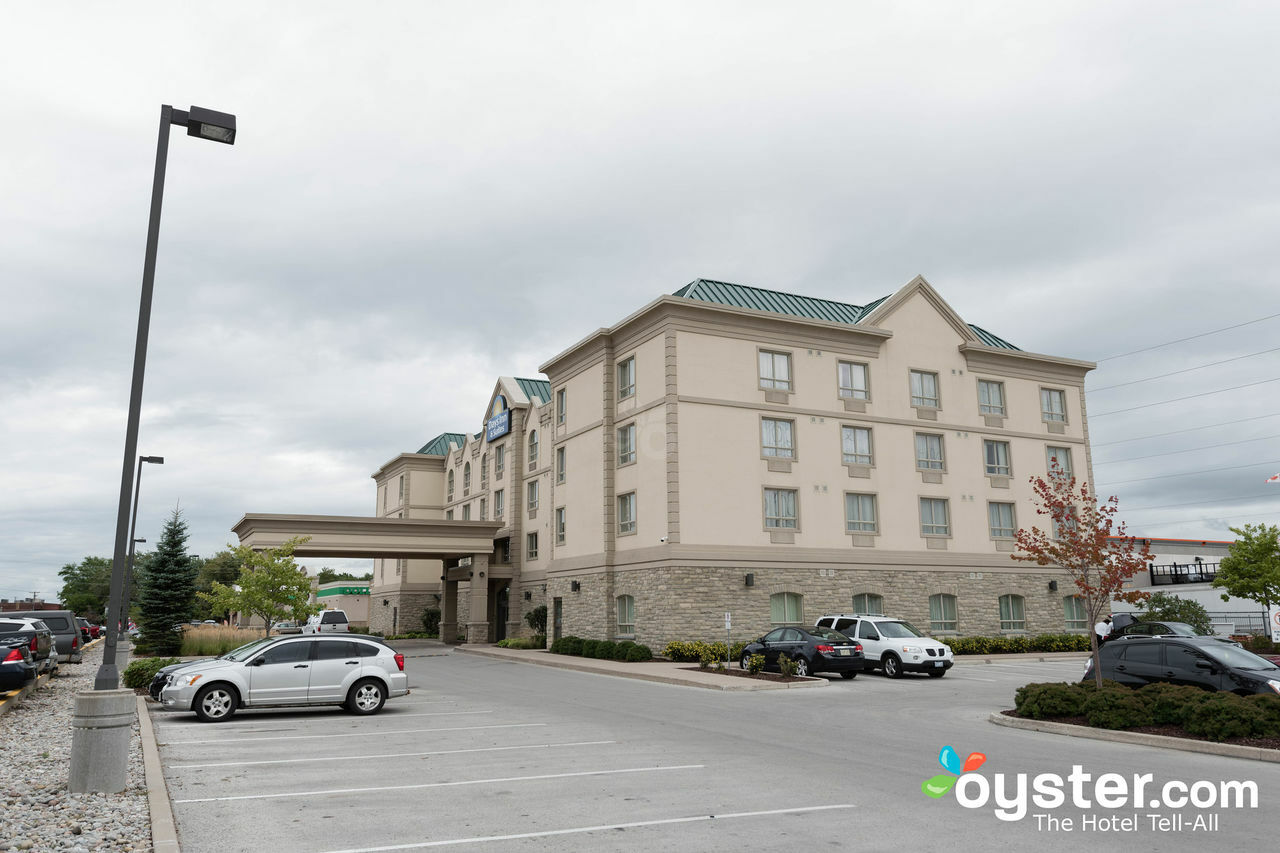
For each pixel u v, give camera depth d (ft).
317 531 137.49
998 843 25.99
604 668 94.48
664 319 111.24
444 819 28.81
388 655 60.44
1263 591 119.96
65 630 102.27
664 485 108.17
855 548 116.78
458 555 155.12
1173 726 47.09
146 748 42.27
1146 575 178.40
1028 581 130.41
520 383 168.96
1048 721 50.85
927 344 128.88
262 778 35.99
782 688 75.92
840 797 31.99
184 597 136.67
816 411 117.70
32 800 30.94
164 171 39.55
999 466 132.57
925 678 87.86
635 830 27.27
